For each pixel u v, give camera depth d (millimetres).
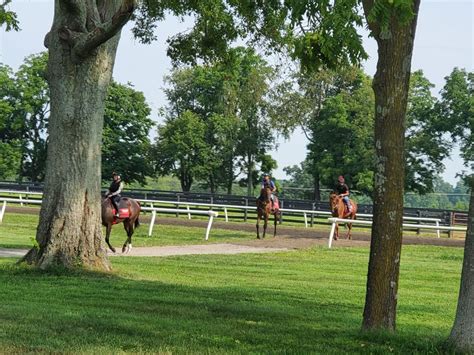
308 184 97438
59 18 18562
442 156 66000
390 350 9742
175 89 78688
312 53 12258
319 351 9648
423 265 26016
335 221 32031
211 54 25906
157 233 35438
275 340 10328
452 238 39312
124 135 75875
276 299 15805
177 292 15758
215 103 75875
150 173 77250
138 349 9258
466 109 65375
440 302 17109
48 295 14422
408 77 10445
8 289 15125
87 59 18641
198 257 25641
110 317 11641
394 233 10578
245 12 23703
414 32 10430
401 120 10422
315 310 14383
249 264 24188
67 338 9828
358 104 67250
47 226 18594
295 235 37438
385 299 10664
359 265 25328
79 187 18656
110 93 75562
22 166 77375
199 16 25156
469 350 9531
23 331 10156
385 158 10477
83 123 18703
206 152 74438
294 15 10148
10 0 18234
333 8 9602
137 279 18125
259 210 35031
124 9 16922
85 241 18719
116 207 26344
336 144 67375
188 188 77000
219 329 11039
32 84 75500
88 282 16750
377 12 8734
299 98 68375
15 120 75000
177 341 9914
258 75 67875
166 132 74688
